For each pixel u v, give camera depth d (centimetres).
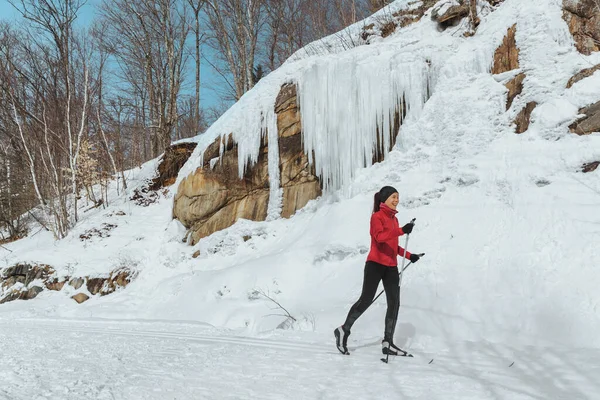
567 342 440
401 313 561
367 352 446
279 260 870
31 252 1397
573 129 675
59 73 1836
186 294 969
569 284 497
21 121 1861
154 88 2452
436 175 786
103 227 1497
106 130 2197
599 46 720
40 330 735
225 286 904
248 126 1138
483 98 806
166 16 2250
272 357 426
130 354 458
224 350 475
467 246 630
